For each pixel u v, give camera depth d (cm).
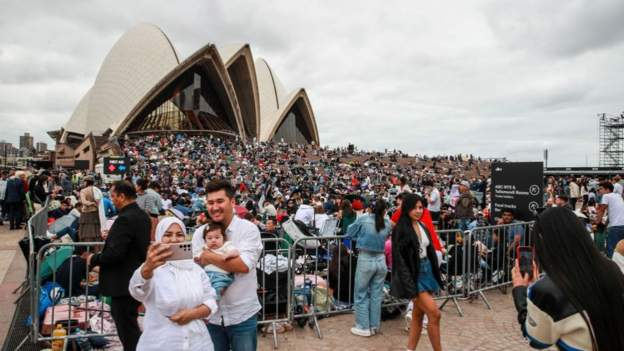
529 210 884
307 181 3331
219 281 324
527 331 204
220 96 6856
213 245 319
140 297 282
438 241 534
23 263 889
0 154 9050
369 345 515
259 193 2242
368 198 1719
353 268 642
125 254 384
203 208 1366
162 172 3344
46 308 540
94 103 6888
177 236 308
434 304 446
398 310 634
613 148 5481
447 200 1897
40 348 488
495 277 755
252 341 338
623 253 407
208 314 289
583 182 2344
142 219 397
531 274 238
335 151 5988
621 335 178
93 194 830
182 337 280
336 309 619
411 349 464
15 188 1326
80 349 493
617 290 185
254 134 7244
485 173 4828
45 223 1066
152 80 6456
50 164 4994
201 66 6294
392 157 5491
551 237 196
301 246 809
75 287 614
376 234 542
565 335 188
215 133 6656
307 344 518
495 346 510
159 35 6675
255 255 329
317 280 641
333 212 1436
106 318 527
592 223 1054
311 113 8062
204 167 3800
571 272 187
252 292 336
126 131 6394
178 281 282
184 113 6694
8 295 677
